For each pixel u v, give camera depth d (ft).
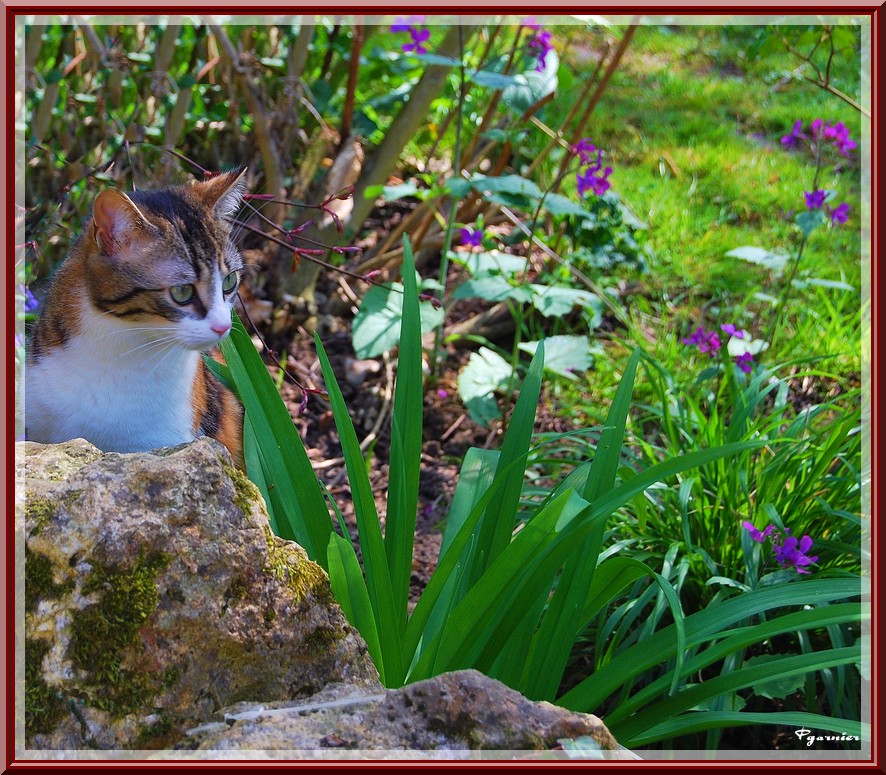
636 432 5.50
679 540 4.91
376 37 7.20
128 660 3.72
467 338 6.29
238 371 4.34
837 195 7.13
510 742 3.67
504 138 6.12
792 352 6.02
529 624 4.16
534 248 6.64
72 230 5.83
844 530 4.91
